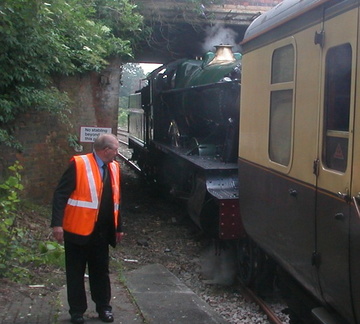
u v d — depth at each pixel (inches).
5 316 187.0
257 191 212.5
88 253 181.3
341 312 140.6
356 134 127.4
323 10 148.7
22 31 308.0
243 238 269.9
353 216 128.0
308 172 157.1
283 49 184.4
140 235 367.6
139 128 684.1
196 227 390.0
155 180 565.3
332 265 141.2
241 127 237.1
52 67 352.8
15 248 231.0
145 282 247.1
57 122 376.2
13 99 327.0
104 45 396.5
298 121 165.8
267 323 225.6
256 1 484.7
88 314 193.6
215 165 314.8
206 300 255.1
